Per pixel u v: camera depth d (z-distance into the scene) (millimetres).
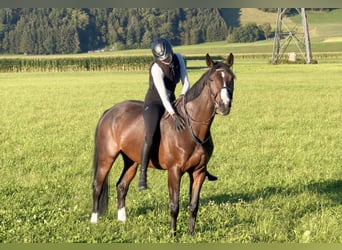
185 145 8109
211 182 12211
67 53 151125
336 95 33812
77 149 16625
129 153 9023
